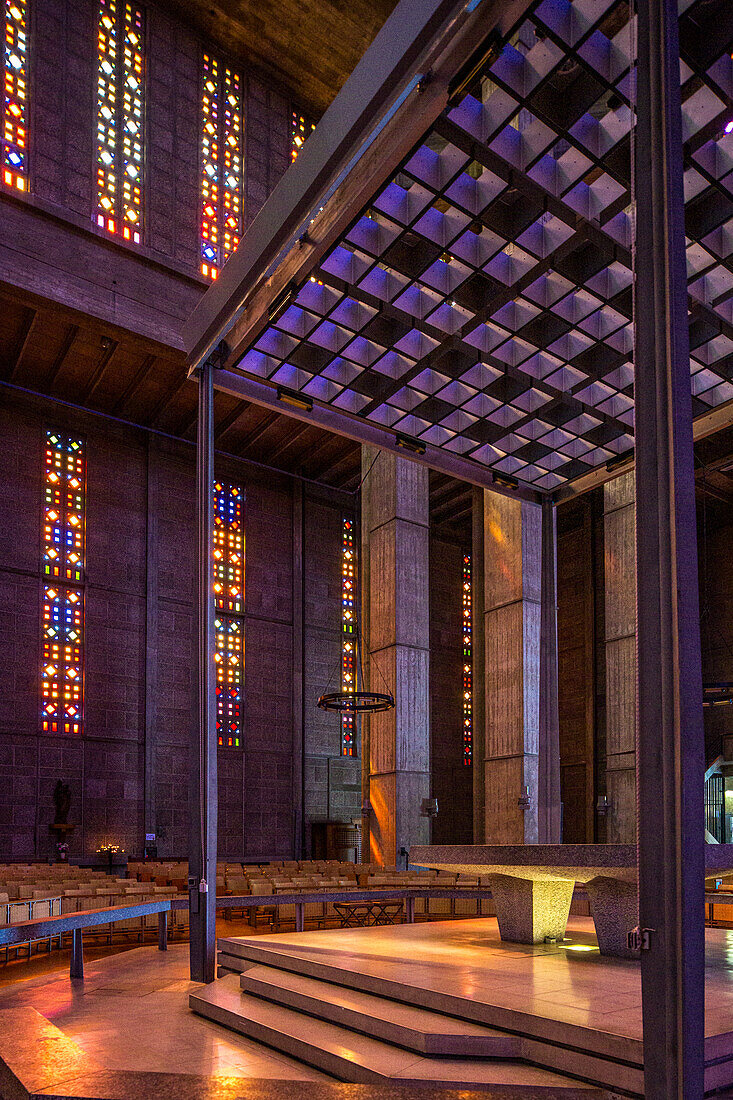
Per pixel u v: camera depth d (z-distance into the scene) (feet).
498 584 83.46
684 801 11.62
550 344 29.50
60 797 82.17
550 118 21.50
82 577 88.89
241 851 93.97
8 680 81.92
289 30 89.25
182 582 96.07
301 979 21.93
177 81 87.40
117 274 76.74
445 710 112.68
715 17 19.75
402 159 21.54
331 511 111.65
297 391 31.73
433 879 51.75
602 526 108.88
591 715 105.29
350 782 105.60
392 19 19.49
